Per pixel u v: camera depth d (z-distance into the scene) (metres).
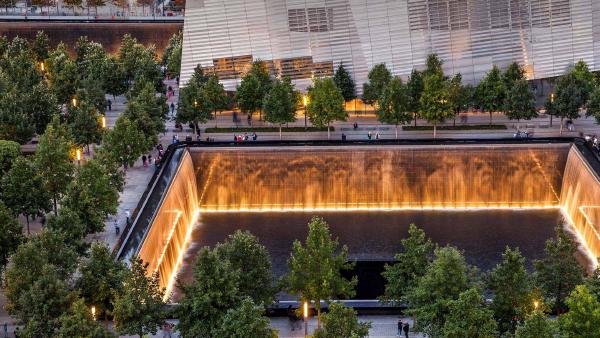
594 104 169.00
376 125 179.00
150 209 132.75
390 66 189.25
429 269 96.31
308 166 163.62
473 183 163.88
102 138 157.62
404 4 185.88
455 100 172.88
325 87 167.75
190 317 94.44
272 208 165.25
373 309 110.62
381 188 164.50
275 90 169.12
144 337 88.75
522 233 150.00
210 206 165.00
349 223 155.62
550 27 187.88
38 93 167.00
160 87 199.88
